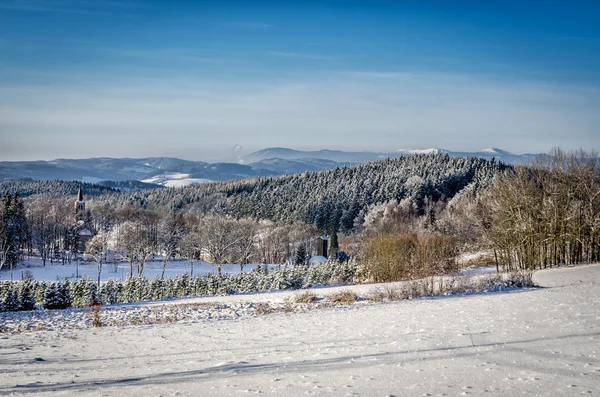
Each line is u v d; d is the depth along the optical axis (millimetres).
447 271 48062
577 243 56719
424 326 14953
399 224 97375
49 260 107500
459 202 107312
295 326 18656
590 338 10852
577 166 57312
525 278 32250
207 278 56438
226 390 7965
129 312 33375
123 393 8133
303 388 7809
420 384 7676
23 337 19781
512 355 9531
